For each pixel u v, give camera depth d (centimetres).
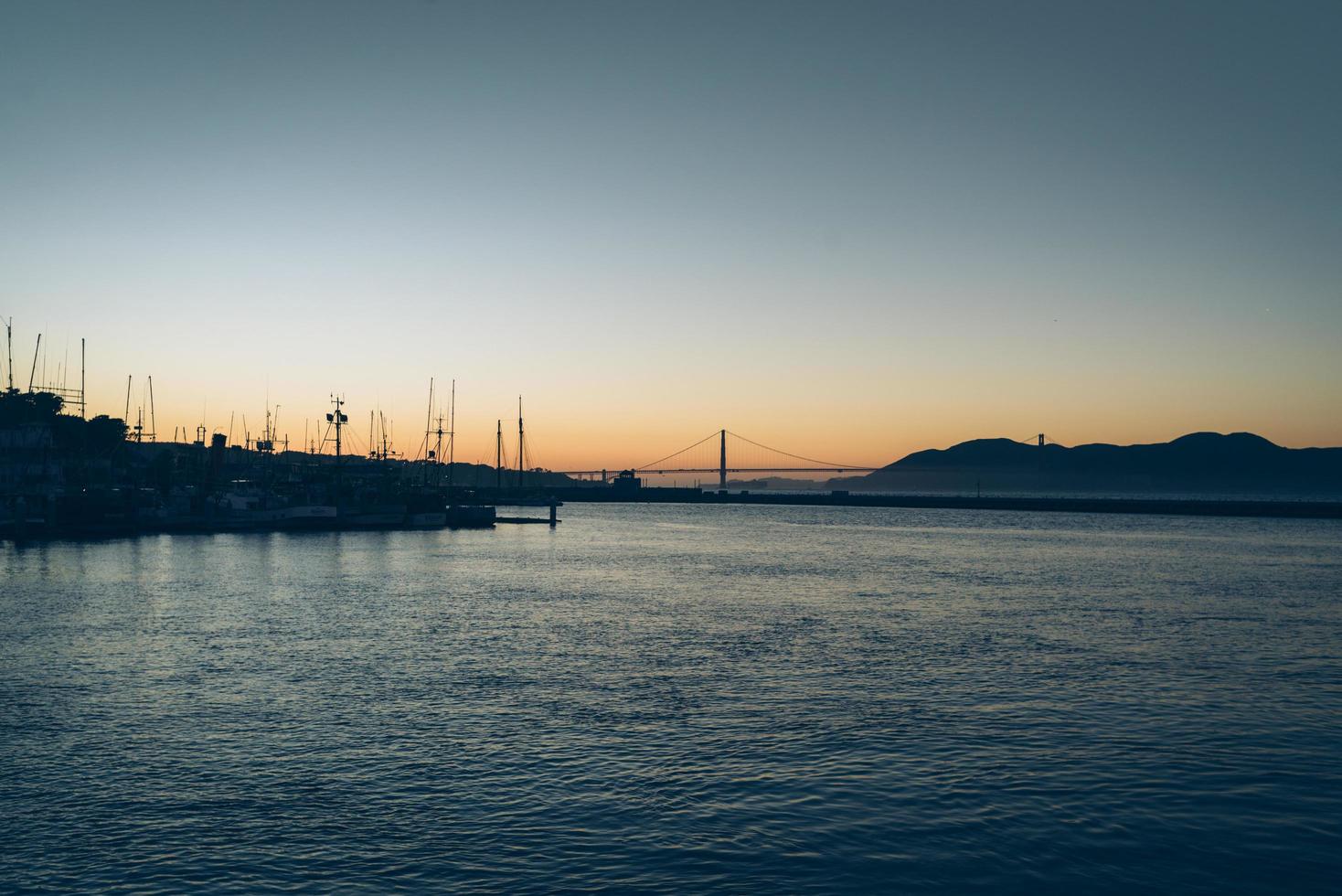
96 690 3303
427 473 18075
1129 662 3856
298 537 12244
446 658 3938
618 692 3300
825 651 4125
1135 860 1889
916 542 12838
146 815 2119
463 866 1864
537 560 9431
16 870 1838
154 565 8194
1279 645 4291
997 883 1795
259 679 3500
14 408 13300
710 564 9012
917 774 2381
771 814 2125
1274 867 1864
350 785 2309
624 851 1930
